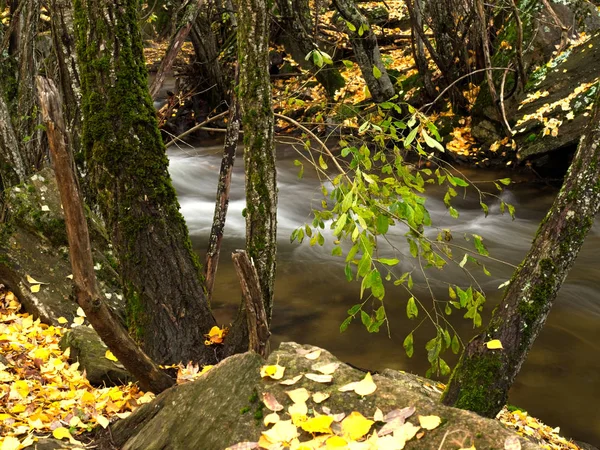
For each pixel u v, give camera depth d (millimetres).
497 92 10219
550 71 9953
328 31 13539
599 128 2719
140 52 3850
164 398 2721
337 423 2123
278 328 5605
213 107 12398
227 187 4523
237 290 6137
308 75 12469
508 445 1940
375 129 3357
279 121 11852
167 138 12086
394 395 2201
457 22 10664
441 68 10781
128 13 3762
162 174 3912
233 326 3908
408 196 3029
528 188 9469
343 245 7559
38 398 3482
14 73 6328
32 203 5105
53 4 4797
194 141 12219
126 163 3785
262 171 3656
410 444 2023
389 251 7449
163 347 3824
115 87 3740
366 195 3174
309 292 6312
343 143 3842
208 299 4434
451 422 2062
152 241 3842
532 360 5242
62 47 4867
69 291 4848
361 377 2324
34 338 4328
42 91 2318
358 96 11844
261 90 3586
